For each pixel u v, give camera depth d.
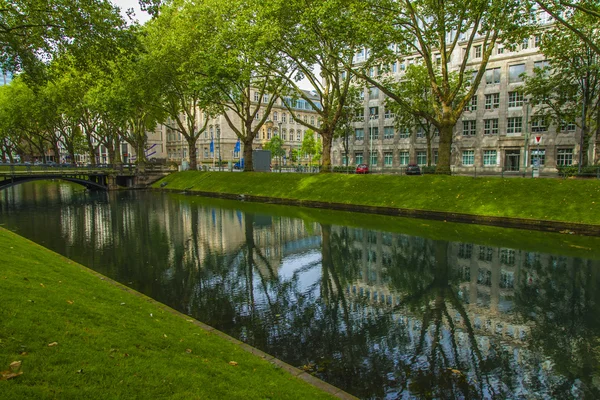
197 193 42.34
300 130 97.69
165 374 4.68
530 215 20.22
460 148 56.78
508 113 52.31
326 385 5.85
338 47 26.52
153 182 54.66
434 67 43.09
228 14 34.34
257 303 10.15
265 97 87.56
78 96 48.34
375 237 18.30
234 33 31.72
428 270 13.12
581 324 8.77
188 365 5.24
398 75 60.91
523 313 9.45
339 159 71.06
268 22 26.83
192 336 6.88
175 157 93.56
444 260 14.23
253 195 35.81
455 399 5.98
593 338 8.07
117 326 6.04
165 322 7.40
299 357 7.29
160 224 22.88
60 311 5.88
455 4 23.03
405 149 62.72
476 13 21.95
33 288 6.65
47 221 24.30
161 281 11.94
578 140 47.41
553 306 9.87
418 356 7.34
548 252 14.97
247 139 42.66
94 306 6.80
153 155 92.81
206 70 32.94
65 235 19.55
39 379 3.89
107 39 21.17
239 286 11.52
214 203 34.00
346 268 13.44
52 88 47.50
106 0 20.94
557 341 7.95
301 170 62.50
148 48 37.97
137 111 48.97
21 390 3.60
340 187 30.81
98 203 35.06
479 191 23.66
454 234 18.58
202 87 33.34
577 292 10.80
